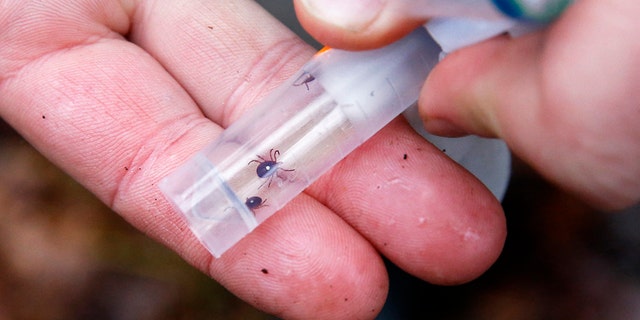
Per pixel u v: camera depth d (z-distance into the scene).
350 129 0.13
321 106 0.13
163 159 0.14
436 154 0.14
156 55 0.15
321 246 0.14
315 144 0.13
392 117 0.13
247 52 0.15
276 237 0.14
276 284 0.14
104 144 0.14
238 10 0.15
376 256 0.14
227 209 0.13
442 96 0.13
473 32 0.12
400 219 0.14
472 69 0.12
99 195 0.15
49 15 0.15
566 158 0.12
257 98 0.15
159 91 0.15
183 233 0.14
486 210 0.14
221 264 0.14
